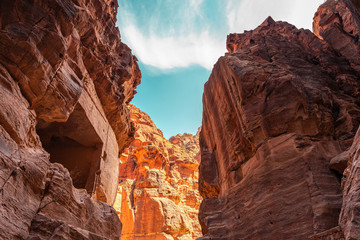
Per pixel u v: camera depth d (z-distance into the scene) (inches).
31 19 433.4
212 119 786.8
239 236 516.4
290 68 686.5
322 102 569.3
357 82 686.5
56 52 469.1
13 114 375.2
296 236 422.0
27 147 405.4
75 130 719.7
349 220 297.9
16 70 416.2
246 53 793.6
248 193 536.7
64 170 446.9
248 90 604.7
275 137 540.7
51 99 498.9
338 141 518.0
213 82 790.5
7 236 292.0
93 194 674.2
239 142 620.4
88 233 401.4
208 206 622.2
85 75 694.5
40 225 342.0
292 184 470.6
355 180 319.3
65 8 481.1
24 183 350.6
